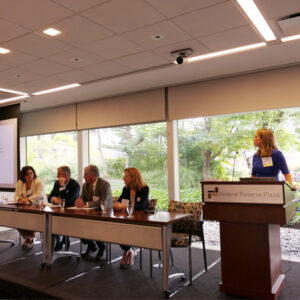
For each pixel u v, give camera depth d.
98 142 7.47
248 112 5.39
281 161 3.38
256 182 2.91
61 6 3.03
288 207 2.94
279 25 3.51
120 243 3.47
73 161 7.81
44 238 4.19
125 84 5.91
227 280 3.19
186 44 4.04
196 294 3.28
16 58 4.42
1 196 7.95
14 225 4.52
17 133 6.59
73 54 4.31
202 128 6.08
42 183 5.16
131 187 4.18
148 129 6.66
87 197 4.60
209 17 3.32
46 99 7.06
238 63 4.82
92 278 3.80
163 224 3.16
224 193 3.05
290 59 4.68
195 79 5.65
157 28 3.56
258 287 3.02
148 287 3.50
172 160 6.13
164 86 6.12
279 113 5.35
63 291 3.42
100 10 3.12
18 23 3.37
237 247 3.13
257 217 2.90
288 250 4.85
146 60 4.60
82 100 7.24
